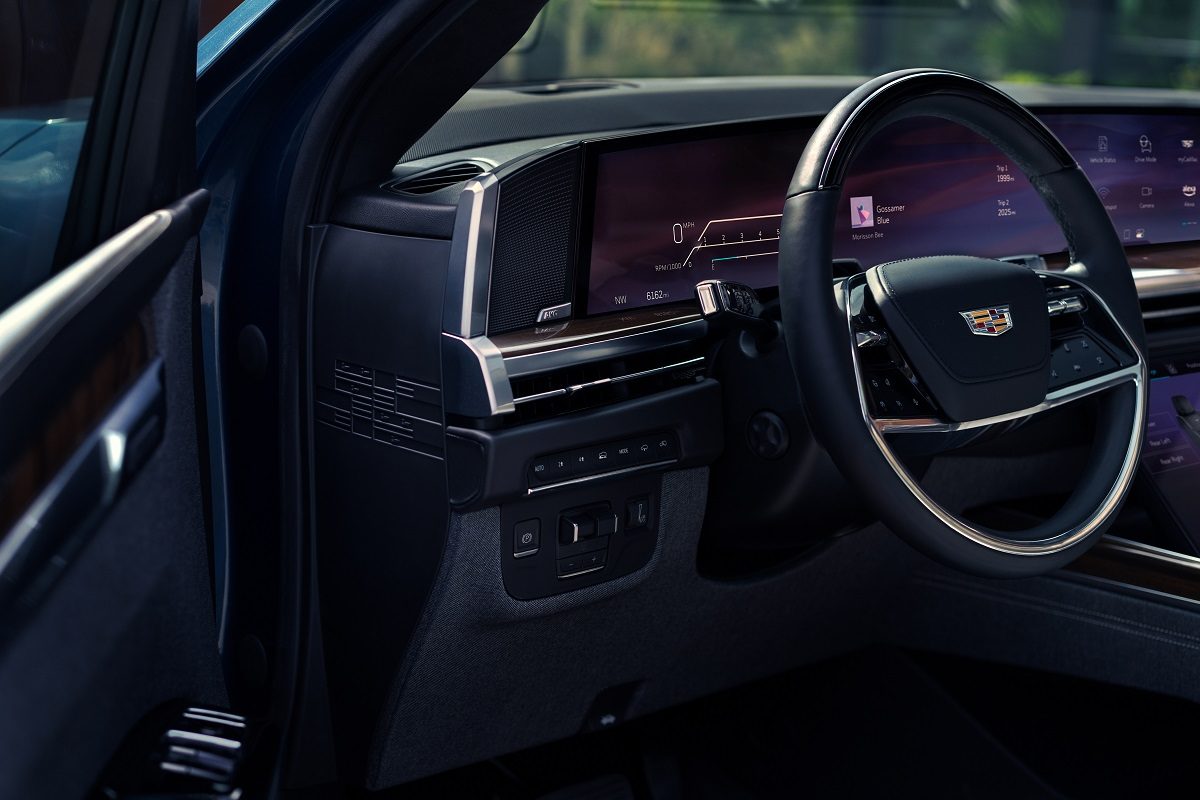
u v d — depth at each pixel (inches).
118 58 35.6
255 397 53.0
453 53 48.0
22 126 33.1
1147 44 272.2
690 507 51.0
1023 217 57.4
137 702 34.8
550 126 62.5
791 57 241.1
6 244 32.4
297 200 49.7
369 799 58.2
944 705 65.0
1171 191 64.7
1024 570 42.1
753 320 46.0
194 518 39.4
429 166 53.4
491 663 51.2
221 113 52.0
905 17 254.2
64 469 29.7
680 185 48.2
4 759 26.7
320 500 52.4
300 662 54.4
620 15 200.4
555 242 45.3
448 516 46.4
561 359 44.9
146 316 35.5
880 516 40.9
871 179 53.8
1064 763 62.2
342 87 48.0
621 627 53.4
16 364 27.8
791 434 48.1
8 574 26.8
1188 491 58.3
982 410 40.8
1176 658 55.8
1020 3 262.5
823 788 62.2
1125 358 45.6
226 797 33.1
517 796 59.2
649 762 61.9
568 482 46.4
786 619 59.3
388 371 47.4
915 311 40.7
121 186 36.1
